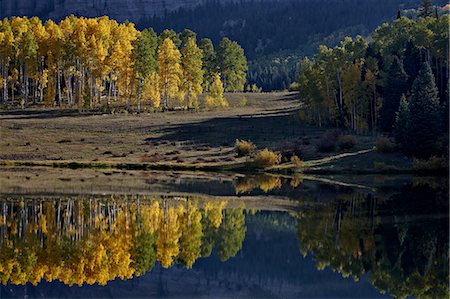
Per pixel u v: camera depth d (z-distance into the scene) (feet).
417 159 262.88
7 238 137.49
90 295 101.91
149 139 336.08
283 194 202.49
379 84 343.05
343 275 110.32
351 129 353.92
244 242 134.51
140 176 253.44
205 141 333.21
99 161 293.23
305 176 258.16
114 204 180.65
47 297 100.58
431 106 264.72
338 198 191.42
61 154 306.55
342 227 145.89
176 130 354.74
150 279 111.34
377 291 101.35
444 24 342.85
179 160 296.10
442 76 343.67
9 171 261.85
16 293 102.58
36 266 118.52
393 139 298.97
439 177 249.14
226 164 285.43
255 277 109.40
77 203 181.88
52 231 144.87
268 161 277.44
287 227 148.46
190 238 138.82
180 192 206.39
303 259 120.57
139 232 144.66
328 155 289.12
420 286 103.60
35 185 219.20
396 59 326.03
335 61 370.32
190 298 98.94
